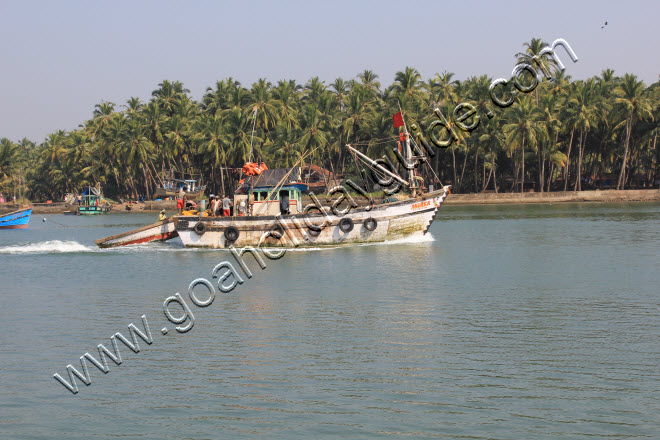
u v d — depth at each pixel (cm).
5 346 1900
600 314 2142
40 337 1998
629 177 12162
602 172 12462
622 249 3853
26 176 17812
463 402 1405
